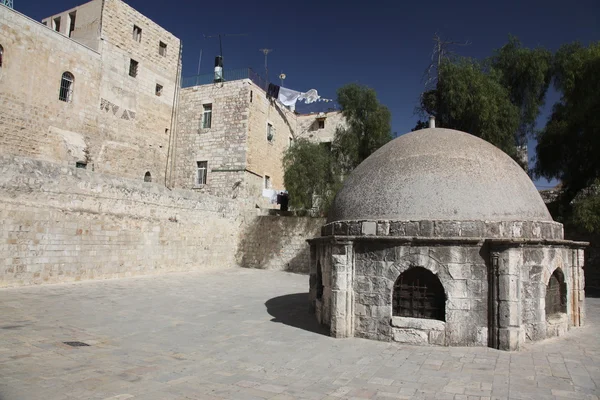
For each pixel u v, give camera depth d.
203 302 15.88
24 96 24.80
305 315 13.35
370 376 7.48
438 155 10.80
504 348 9.02
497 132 24.67
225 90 34.97
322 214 28.95
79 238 19.73
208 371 7.73
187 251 26.41
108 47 30.33
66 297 15.45
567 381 7.22
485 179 10.27
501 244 9.12
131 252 22.55
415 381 7.21
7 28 23.89
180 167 35.81
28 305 13.47
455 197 9.98
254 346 9.53
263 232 29.78
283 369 7.89
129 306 14.42
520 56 27.12
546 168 26.06
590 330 11.16
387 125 31.00
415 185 10.38
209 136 35.06
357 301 10.27
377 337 9.93
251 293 18.61
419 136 11.90
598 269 22.72
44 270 18.12
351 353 8.90
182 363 8.20
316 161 28.67
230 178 33.59
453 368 7.88
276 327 11.55
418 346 9.42
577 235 23.42
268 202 36.62
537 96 28.19
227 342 9.89
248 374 7.59
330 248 10.99
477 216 9.74
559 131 24.16
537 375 7.51
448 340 9.35
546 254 10.17
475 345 9.28
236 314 13.52
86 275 20.00
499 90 25.19
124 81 31.58
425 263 9.59
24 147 24.77
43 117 25.83
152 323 11.89
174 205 25.59
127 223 22.38
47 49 26.09
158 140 34.56
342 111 31.69
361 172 11.92
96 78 29.34
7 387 6.44
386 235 10.01
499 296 9.12
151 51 34.22
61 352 8.55
